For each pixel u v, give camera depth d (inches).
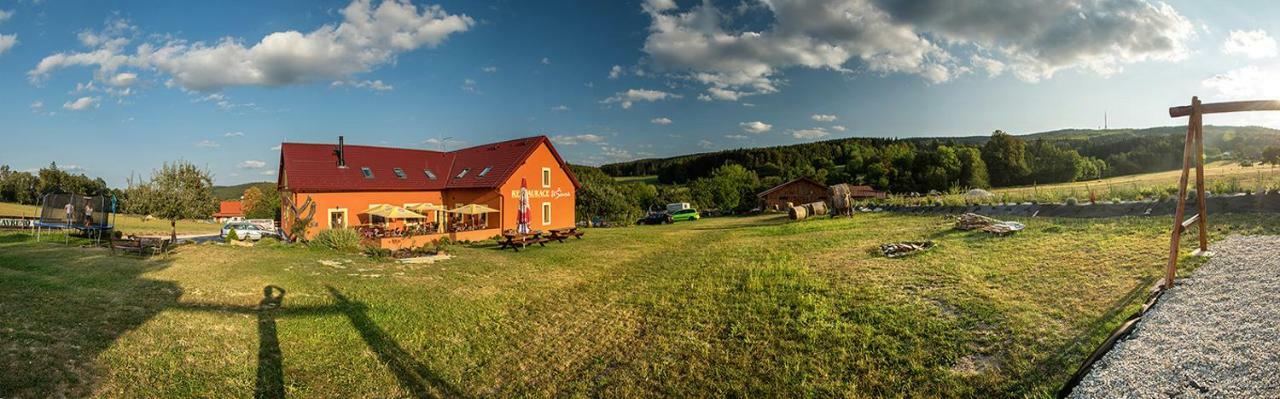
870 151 3841.0
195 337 328.5
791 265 546.3
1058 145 3319.4
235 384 278.7
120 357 285.0
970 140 4948.3
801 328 347.3
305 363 317.4
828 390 270.5
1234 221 450.6
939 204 935.0
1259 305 256.7
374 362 327.9
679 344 349.7
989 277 398.9
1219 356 221.3
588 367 327.9
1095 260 400.2
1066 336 275.1
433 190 1224.2
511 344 370.3
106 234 838.5
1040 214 689.0
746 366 307.7
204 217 1640.0
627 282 553.3
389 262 661.9
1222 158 2603.3
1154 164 2918.3
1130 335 257.8
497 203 1138.0
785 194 2273.6
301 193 1016.2
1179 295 294.0
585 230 1325.0
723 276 529.7
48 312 340.8
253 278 506.0
